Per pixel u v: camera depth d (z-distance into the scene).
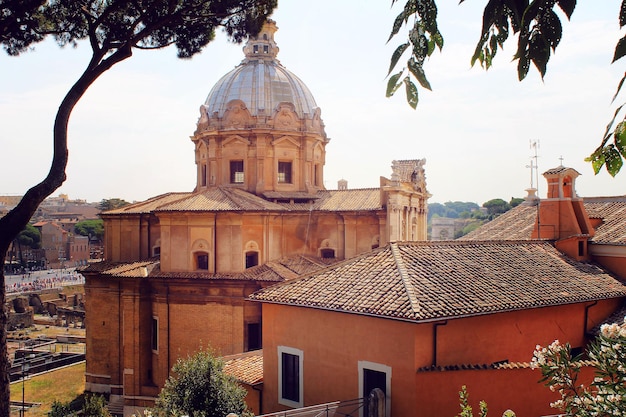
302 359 25.98
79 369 59.88
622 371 11.89
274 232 47.97
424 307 21.41
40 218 199.00
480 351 23.47
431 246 28.48
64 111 18.44
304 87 58.59
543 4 5.36
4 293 17.59
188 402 25.58
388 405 22.02
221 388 26.17
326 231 51.12
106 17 21.27
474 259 28.14
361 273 26.06
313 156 55.56
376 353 22.72
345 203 51.19
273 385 27.45
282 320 27.09
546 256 31.78
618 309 30.14
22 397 48.34
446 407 21.31
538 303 24.59
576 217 34.97
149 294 46.81
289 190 53.91
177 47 24.80
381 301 22.58
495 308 22.86
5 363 17.34
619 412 11.13
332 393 24.50
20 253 149.38
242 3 23.50
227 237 44.84
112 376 49.47
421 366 21.47
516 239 35.62
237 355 34.22
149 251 52.41
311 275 27.97
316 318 25.34
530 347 25.55
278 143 53.25
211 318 43.94
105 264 52.00
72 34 22.92
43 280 127.81
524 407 22.02
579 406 12.20
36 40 22.72
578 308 28.05
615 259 32.97
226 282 43.50
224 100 55.38
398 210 48.50
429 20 6.23
